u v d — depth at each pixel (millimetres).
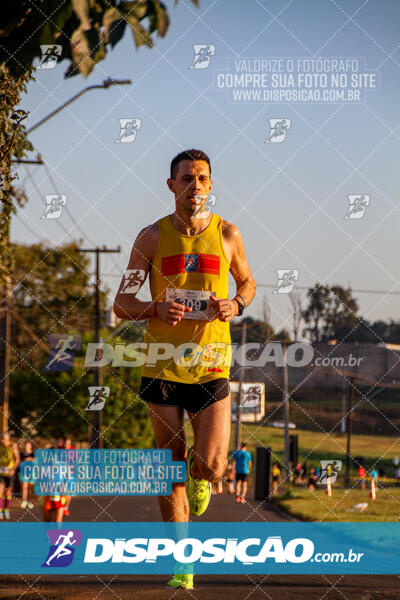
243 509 19953
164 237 5148
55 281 44125
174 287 5105
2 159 7203
